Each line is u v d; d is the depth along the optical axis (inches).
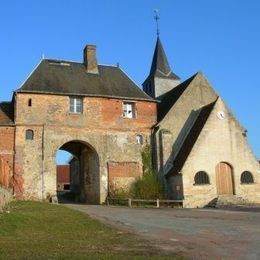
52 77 1306.6
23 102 1218.6
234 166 1293.1
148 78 1797.5
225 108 1332.4
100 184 1244.5
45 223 609.6
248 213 884.0
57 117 1240.2
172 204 1214.9
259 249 436.8
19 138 1192.2
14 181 1157.7
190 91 1401.3
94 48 1423.5
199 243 472.7
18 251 395.9
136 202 1209.4
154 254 401.7
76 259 365.4
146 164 1299.2
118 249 426.9
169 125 1342.3
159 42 1815.9
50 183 1188.5
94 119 1278.3
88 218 693.3
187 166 1230.3
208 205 1229.7
